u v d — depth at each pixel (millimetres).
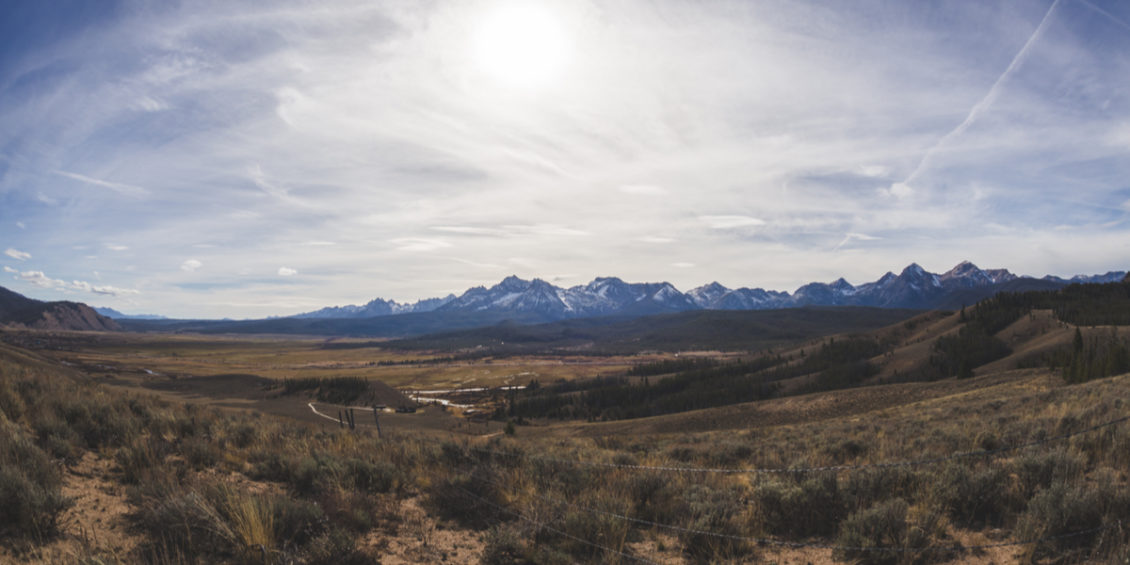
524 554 7195
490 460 12211
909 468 9422
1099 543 5992
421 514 9086
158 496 7305
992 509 7906
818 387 168125
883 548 6590
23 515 5844
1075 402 17500
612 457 14016
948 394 70688
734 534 7594
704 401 167000
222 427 13961
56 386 14742
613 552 7184
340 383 125125
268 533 6570
